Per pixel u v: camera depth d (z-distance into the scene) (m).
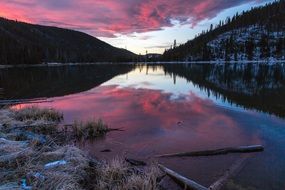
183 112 12.82
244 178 5.77
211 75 36.53
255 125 10.33
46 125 9.46
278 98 16.53
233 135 9.09
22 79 34.06
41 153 5.67
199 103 15.22
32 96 19.70
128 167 5.90
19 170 4.66
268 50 107.88
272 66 59.84
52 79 34.03
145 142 8.38
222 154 7.24
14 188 3.97
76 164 5.59
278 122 10.73
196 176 5.91
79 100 17.22
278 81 26.38
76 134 9.06
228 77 32.41
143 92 20.36
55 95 19.95
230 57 113.19
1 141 6.11
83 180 5.20
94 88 23.77
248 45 111.75
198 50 132.12
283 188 5.34
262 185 5.46
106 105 15.06
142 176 5.27
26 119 10.27
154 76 37.91
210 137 8.88
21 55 93.50
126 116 12.09
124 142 8.39
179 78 33.25
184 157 7.03
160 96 18.16
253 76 33.00
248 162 6.66
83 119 11.54
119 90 21.94
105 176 5.35
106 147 7.91
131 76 38.75
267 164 6.53
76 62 132.62
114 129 9.84
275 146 7.91
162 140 8.58
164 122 10.91
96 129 9.32
